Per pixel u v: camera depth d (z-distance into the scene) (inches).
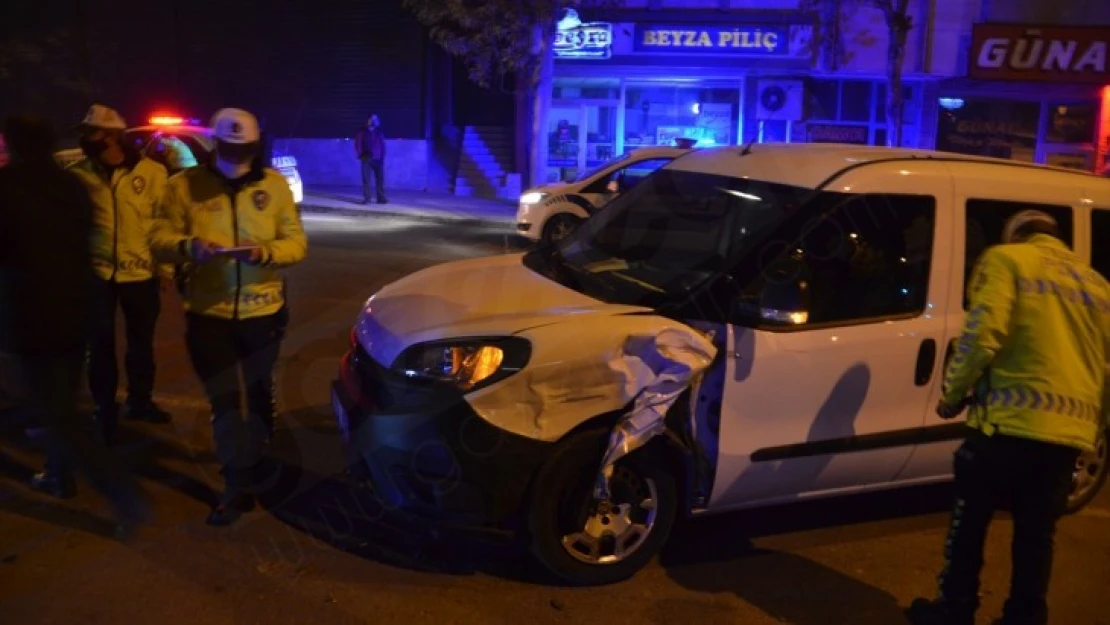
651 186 203.2
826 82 773.9
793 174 176.2
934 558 177.5
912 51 732.0
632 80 794.2
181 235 166.4
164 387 245.9
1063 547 185.6
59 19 920.9
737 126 795.4
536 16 629.9
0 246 150.9
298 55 856.3
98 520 170.9
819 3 727.7
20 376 158.1
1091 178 194.4
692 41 764.0
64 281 154.6
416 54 822.5
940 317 172.1
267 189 171.0
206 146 490.0
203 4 874.1
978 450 142.6
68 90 935.7
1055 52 723.4
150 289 205.6
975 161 188.4
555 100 803.4
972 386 143.9
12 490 181.0
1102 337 141.5
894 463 174.6
